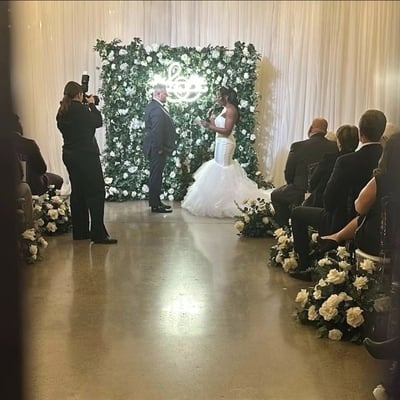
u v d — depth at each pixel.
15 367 0.79
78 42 7.68
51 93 7.47
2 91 0.72
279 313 3.35
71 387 2.38
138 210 6.72
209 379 2.49
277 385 2.44
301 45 7.66
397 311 1.87
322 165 4.12
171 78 7.44
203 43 7.78
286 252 4.29
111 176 7.48
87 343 2.85
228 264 4.41
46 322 3.12
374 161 3.46
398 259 1.92
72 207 5.04
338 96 7.67
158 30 7.80
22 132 0.80
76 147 4.86
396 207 2.07
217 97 6.87
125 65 7.37
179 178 7.49
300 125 7.79
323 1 7.53
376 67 7.34
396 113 1.71
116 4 7.72
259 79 7.75
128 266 4.29
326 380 2.49
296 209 4.03
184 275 4.09
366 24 7.41
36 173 4.31
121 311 3.33
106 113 7.46
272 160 7.88
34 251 4.21
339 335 2.94
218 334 3.01
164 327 3.10
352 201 3.59
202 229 5.69
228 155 6.52
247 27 7.70
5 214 0.74
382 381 2.13
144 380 2.47
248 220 5.37
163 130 6.48
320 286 3.12
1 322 0.77
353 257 3.41
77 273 4.08
